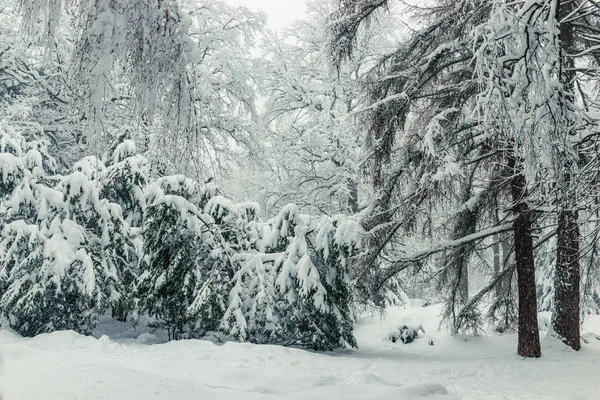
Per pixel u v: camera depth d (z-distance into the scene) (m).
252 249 13.57
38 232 11.77
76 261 11.88
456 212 13.27
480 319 14.82
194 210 12.60
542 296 21.45
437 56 12.07
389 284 16.53
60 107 19.48
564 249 12.87
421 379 8.70
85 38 4.14
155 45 4.34
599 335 14.70
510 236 14.42
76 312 12.11
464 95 11.88
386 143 12.45
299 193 24.00
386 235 12.54
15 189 12.19
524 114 6.02
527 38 5.90
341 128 21.89
